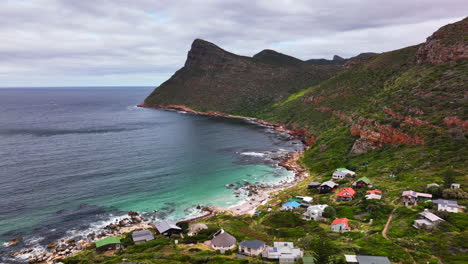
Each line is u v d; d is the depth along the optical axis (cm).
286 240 5731
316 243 5184
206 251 5497
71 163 12094
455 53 13250
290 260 4819
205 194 9356
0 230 6856
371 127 11269
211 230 6469
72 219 7506
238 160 13162
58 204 8306
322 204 7419
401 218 5759
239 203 8731
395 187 7300
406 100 11412
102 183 9994
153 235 6662
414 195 6350
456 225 5153
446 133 8881
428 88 11450
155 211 8112
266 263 4744
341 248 4747
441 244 4638
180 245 5994
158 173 11200
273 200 8544
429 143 8962
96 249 6025
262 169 11912
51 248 6219
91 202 8538
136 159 13000
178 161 12850
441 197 6300
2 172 10712
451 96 10188
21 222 7250
